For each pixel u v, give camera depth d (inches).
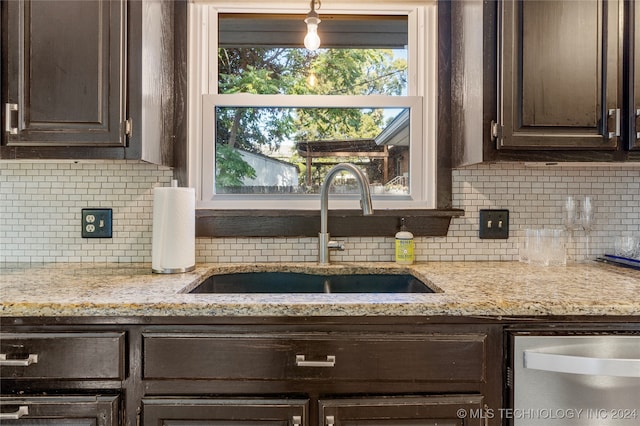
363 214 50.1
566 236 55.8
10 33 41.8
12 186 53.5
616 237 55.0
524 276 44.6
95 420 32.7
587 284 40.2
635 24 44.3
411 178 57.5
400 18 58.9
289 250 55.6
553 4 44.5
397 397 33.5
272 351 33.2
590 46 44.7
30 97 42.0
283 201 56.7
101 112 42.5
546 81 44.6
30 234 53.7
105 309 32.5
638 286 39.3
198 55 56.2
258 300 33.7
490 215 56.0
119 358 32.8
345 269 52.5
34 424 32.6
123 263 54.1
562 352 33.3
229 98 56.4
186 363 33.0
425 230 55.7
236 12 57.9
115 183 54.1
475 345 33.4
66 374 32.6
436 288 40.1
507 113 44.6
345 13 58.4
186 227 48.0
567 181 56.3
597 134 44.8
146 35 44.7
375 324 33.5
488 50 45.2
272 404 33.2
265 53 58.6
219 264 53.9
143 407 33.0
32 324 32.7
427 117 57.0
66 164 53.8
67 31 42.2
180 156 54.2
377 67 59.1
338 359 33.3
